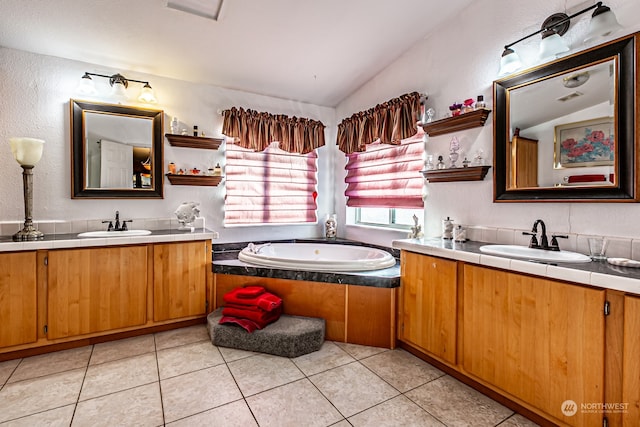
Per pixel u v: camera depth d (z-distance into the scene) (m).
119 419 1.67
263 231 3.83
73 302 2.40
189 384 1.99
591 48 1.85
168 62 3.02
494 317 1.84
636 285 1.30
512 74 2.24
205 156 3.45
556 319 1.56
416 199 3.06
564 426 1.55
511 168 2.26
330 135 4.20
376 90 3.49
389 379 2.09
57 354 2.36
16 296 2.24
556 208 2.05
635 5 1.72
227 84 3.48
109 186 2.99
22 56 2.69
